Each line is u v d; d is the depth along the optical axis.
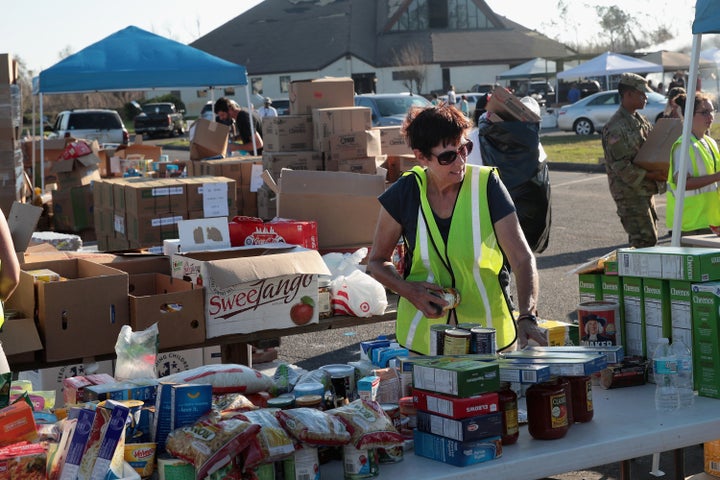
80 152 10.59
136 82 10.32
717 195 6.20
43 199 10.70
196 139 10.27
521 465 2.45
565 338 3.51
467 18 58.59
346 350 6.87
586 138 26.72
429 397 2.50
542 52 55.81
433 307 2.99
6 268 3.51
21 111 8.85
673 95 8.77
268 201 8.71
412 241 3.11
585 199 14.97
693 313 2.94
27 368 4.07
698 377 2.95
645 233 6.93
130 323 4.22
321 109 8.76
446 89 55.34
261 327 4.45
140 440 2.40
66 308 4.07
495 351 2.84
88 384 2.70
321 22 57.91
